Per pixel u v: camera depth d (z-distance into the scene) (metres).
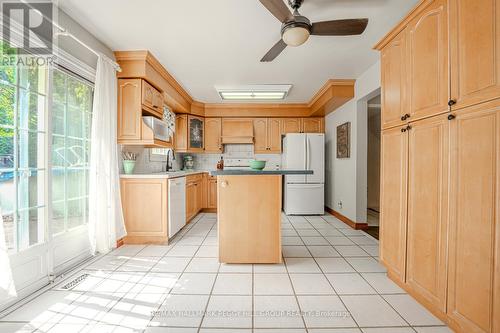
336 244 3.10
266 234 2.45
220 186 2.46
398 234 1.97
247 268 2.36
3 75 1.67
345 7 2.01
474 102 1.29
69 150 2.33
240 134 5.28
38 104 1.94
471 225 1.31
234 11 2.05
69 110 2.33
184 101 4.56
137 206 3.01
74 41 2.24
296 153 4.84
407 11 2.06
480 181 1.26
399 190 1.96
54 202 2.16
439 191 1.54
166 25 2.28
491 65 1.20
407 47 1.84
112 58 2.78
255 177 2.45
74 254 2.35
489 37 1.21
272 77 3.64
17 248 1.75
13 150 1.73
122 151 3.08
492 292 1.20
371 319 1.58
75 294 1.85
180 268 2.35
